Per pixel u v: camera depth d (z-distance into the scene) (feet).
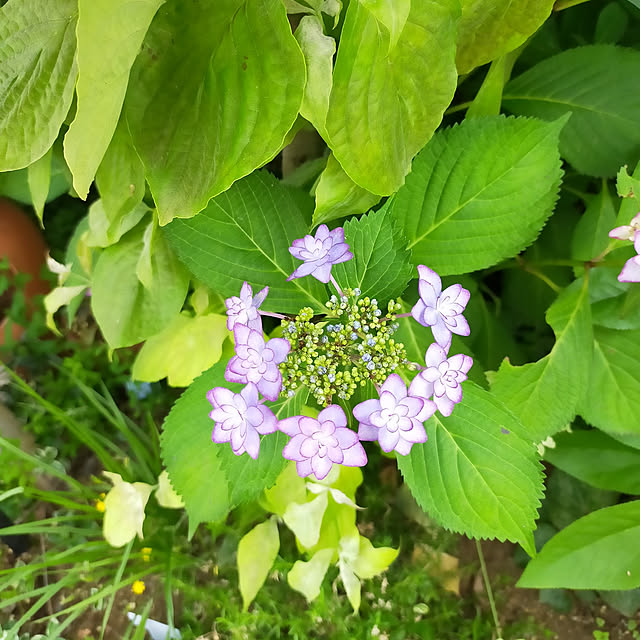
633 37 1.63
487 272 1.74
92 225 1.42
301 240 1.07
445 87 0.87
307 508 1.51
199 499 1.34
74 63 0.93
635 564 1.38
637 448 1.52
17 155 0.96
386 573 1.92
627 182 1.11
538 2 1.02
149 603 1.78
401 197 1.22
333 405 0.96
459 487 1.15
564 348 1.32
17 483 2.03
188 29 0.84
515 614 1.94
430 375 0.98
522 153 1.16
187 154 0.87
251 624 1.80
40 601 1.69
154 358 1.62
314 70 0.91
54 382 2.26
